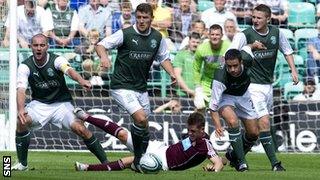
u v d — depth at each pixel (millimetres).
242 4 38594
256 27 25703
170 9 37375
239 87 23859
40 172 21500
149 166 21406
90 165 22453
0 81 34062
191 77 35656
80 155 31016
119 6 37531
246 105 24359
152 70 35562
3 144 33031
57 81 23078
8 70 34219
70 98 23656
